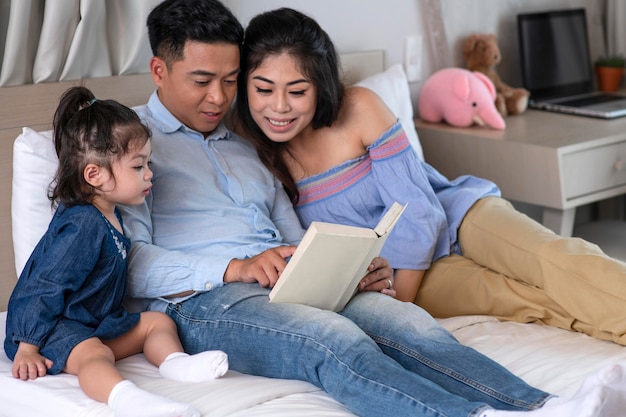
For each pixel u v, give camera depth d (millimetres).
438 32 2668
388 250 1813
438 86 2525
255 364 1429
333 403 1325
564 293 1630
